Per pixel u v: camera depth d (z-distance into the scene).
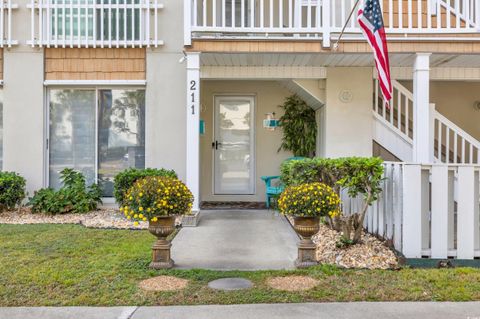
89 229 6.91
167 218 5.01
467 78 8.59
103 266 5.00
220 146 10.34
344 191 7.21
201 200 10.21
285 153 10.23
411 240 5.22
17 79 8.64
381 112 9.28
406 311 3.87
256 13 9.31
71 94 8.82
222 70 8.54
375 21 5.85
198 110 7.59
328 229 6.69
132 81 8.62
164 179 5.22
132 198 5.01
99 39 8.62
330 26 7.76
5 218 7.79
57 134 8.82
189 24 7.36
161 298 4.14
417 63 7.40
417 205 5.21
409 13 7.41
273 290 4.34
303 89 8.75
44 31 8.55
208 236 6.71
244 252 5.83
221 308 3.94
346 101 8.58
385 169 5.85
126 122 8.83
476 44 7.35
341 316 3.77
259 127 10.21
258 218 8.18
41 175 8.70
